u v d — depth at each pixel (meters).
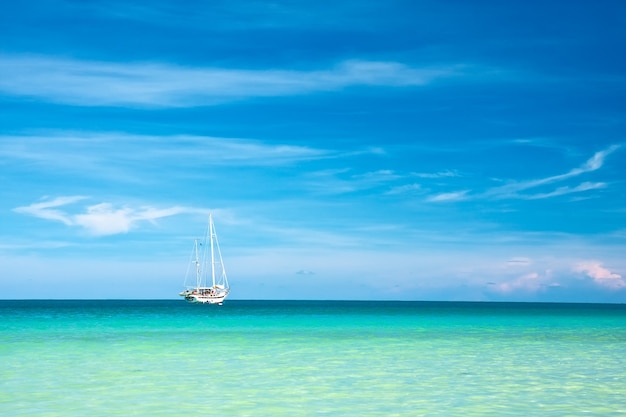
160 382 23.05
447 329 55.50
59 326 57.53
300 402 19.44
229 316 88.06
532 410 18.38
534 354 33.00
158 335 46.00
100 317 80.69
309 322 69.06
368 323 66.88
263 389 21.69
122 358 30.47
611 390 21.67
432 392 21.25
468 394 20.89
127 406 18.70
